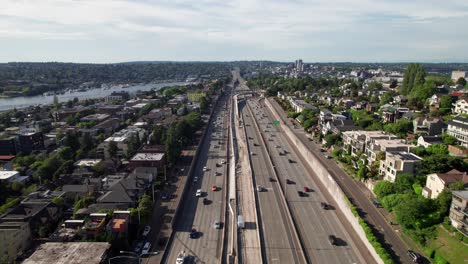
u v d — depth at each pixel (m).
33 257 78.31
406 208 92.31
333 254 89.94
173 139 172.00
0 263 82.56
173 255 89.81
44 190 127.12
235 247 93.25
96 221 97.19
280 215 112.38
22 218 96.62
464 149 133.12
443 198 91.38
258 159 173.50
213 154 183.00
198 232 101.81
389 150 133.00
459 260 77.81
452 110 198.75
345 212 111.19
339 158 156.00
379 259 84.00
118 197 110.38
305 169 158.25
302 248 92.19
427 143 146.75
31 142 180.25
